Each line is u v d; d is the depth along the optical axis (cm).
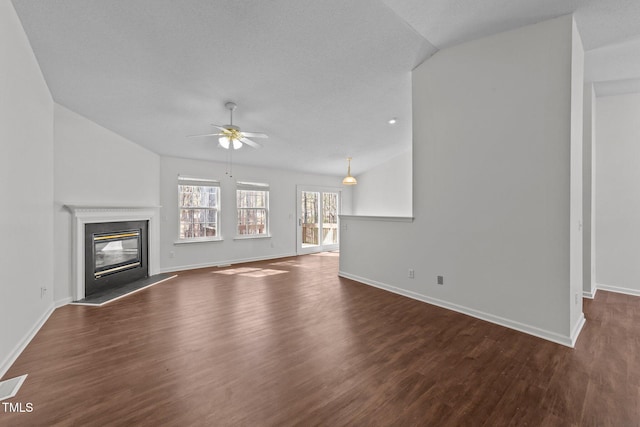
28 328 249
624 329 263
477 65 287
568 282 235
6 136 204
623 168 378
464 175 301
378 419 151
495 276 279
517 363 205
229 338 249
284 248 701
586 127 353
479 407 160
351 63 319
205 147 501
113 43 254
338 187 820
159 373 194
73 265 356
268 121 438
